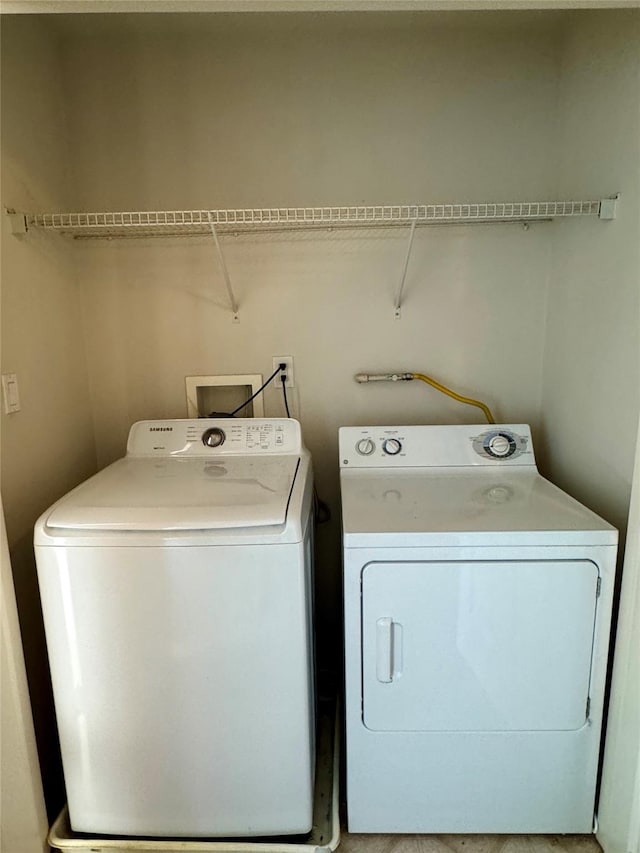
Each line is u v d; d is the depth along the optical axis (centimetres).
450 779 132
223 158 180
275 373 191
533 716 128
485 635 124
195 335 190
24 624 145
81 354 185
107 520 119
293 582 120
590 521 127
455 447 173
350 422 196
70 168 179
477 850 134
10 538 139
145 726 126
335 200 182
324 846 129
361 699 129
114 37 173
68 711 127
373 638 125
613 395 143
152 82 176
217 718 125
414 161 180
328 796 144
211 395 198
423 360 191
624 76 136
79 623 122
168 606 120
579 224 162
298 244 185
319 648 206
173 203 182
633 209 133
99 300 187
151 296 188
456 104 177
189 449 170
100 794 130
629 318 135
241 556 118
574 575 122
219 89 177
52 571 120
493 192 181
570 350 168
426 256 185
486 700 127
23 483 146
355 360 192
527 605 123
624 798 124
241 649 122
